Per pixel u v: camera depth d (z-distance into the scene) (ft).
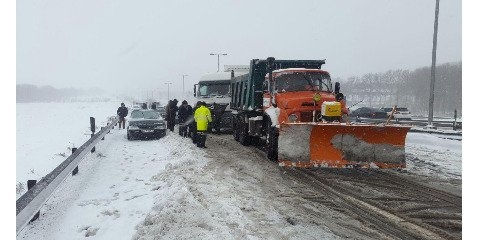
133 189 27.76
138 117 67.46
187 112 63.93
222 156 42.80
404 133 32.96
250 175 32.81
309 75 42.68
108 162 39.52
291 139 32.94
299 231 19.16
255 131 47.37
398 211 22.81
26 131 90.12
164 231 17.84
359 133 32.91
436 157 43.19
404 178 31.96
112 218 21.25
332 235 18.72
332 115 35.60
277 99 41.14
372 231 19.45
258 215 21.54
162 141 58.75
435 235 18.98
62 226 20.34
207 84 73.36
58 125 110.52
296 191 27.45
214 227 18.42
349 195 26.43
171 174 31.32
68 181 30.66
